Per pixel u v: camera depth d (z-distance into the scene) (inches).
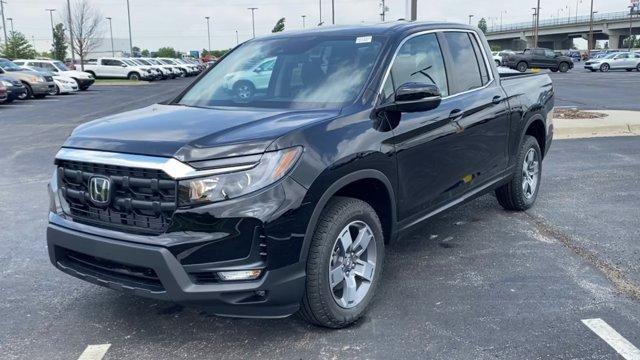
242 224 125.8
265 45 195.2
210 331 151.9
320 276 139.2
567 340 143.6
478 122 198.7
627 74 1517.0
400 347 141.9
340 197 148.9
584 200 268.2
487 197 276.8
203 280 128.7
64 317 161.3
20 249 216.5
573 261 194.9
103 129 146.5
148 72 1780.3
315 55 178.2
